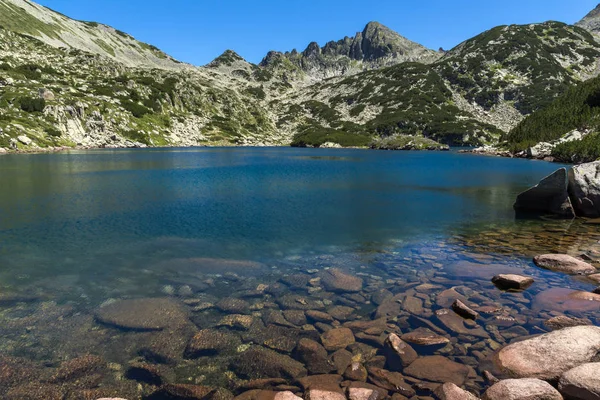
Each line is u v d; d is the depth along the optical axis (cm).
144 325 930
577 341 713
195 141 15162
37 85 12275
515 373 682
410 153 11394
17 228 2044
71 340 860
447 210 2627
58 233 1953
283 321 942
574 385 605
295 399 614
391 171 5553
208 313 1003
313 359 761
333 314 981
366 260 1506
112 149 10800
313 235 1942
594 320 882
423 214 2484
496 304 1007
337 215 2441
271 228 2084
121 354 800
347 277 1273
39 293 1165
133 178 4303
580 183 2422
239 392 667
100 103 13062
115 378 713
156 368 742
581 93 10194
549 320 888
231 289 1195
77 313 1010
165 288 1209
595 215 2378
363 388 650
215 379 708
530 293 1091
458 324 890
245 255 1592
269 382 693
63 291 1184
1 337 873
